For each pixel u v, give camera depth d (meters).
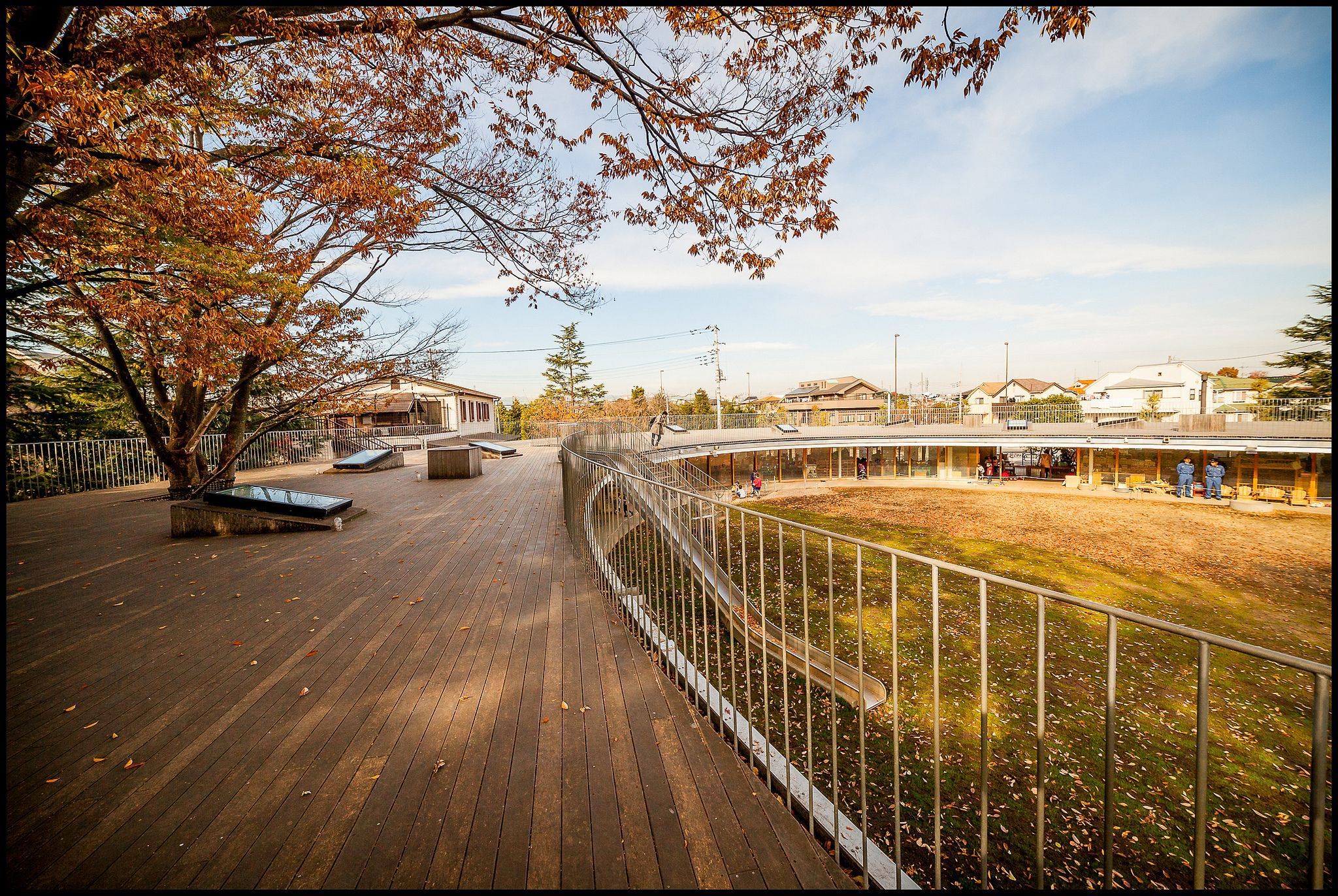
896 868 1.92
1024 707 7.46
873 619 10.66
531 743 2.69
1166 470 27.69
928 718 6.93
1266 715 7.59
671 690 3.20
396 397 32.22
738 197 5.93
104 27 4.62
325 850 2.05
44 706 3.10
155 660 3.67
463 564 5.89
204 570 5.77
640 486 4.77
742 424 33.88
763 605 2.49
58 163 4.86
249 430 17.33
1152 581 14.20
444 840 2.09
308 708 3.05
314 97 6.40
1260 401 29.70
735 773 2.45
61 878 1.93
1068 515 21.97
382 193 6.69
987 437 27.30
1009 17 3.75
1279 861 4.95
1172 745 6.76
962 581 13.60
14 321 7.58
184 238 6.37
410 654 3.71
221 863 2.00
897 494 27.56
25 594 5.04
